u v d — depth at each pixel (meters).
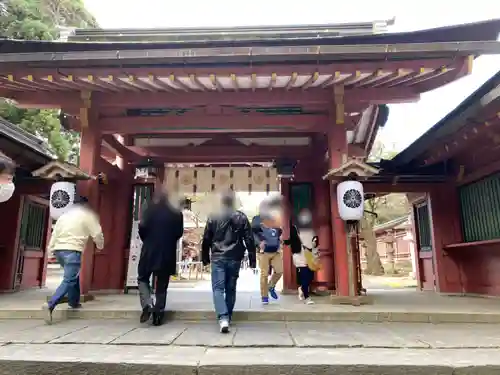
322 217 8.87
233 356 3.35
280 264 6.84
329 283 8.49
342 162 6.66
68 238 5.36
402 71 6.05
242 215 5.08
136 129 7.16
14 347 3.69
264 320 5.33
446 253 9.13
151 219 5.23
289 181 9.16
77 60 5.84
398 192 9.62
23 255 10.09
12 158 8.38
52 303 5.04
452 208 9.32
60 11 21.47
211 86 6.66
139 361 3.17
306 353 3.48
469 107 6.52
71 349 3.61
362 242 23.91
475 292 8.46
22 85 6.64
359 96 6.82
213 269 4.80
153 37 9.22
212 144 9.31
